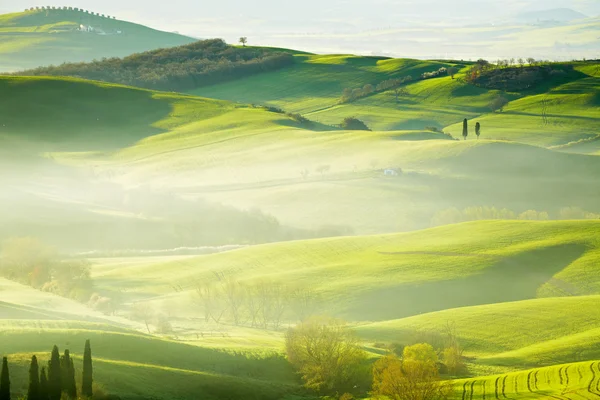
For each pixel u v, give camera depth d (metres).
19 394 89.81
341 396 112.50
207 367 115.81
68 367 92.06
